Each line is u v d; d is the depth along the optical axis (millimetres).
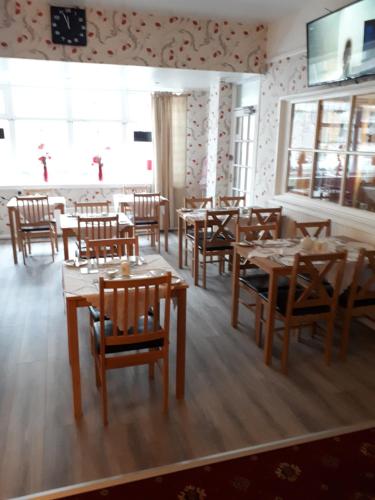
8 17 3986
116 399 2441
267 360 2822
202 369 2771
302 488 1823
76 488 1814
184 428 2205
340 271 2650
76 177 6828
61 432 2166
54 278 4516
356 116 3625
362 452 2039
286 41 4402
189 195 7176
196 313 3652
